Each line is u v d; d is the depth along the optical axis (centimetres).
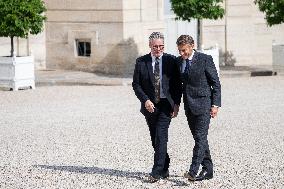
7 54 4094
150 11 4022
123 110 2739
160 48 1564
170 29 4200
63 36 4106
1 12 3356
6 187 1605
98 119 2541
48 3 4125
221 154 1919
